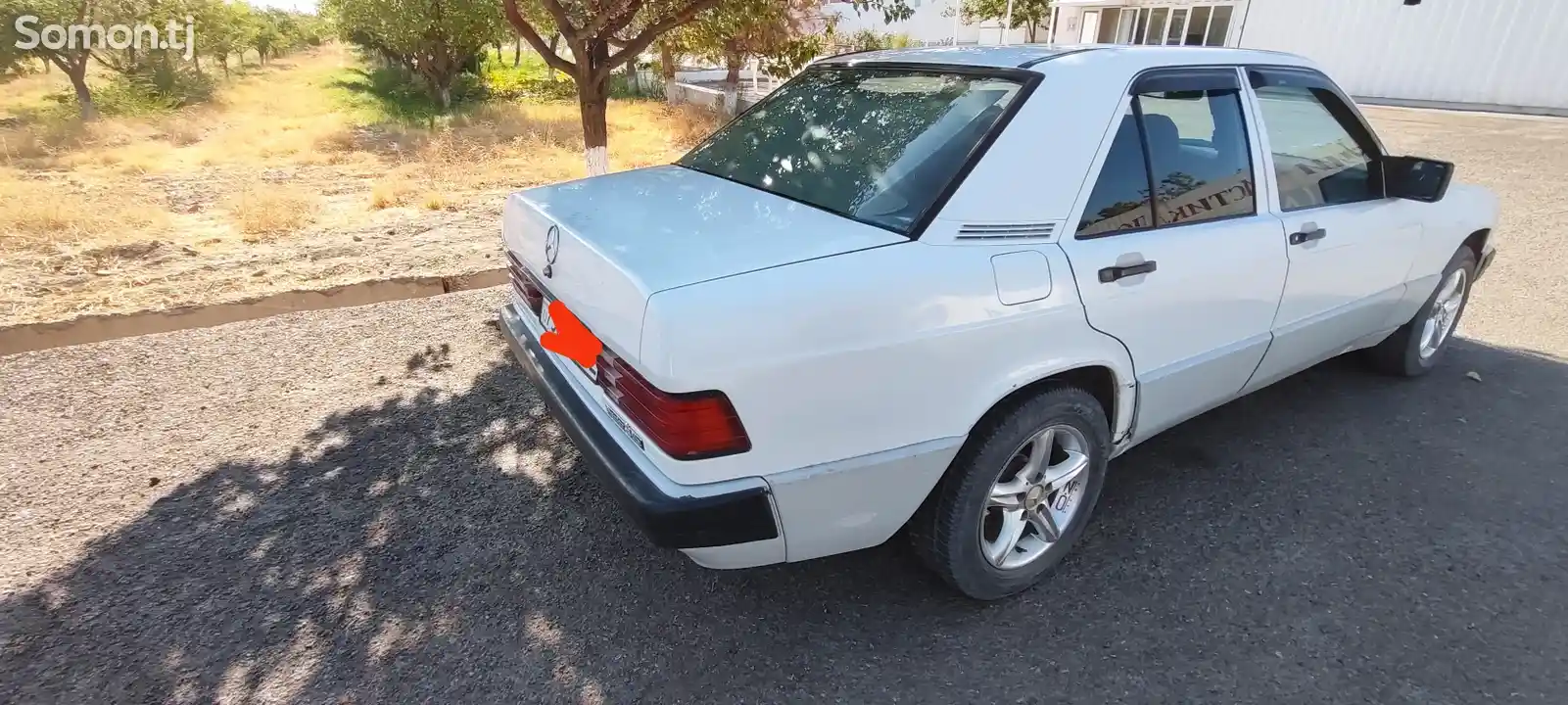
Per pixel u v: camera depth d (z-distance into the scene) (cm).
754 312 193
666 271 204
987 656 237
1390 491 318
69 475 326
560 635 244
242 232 723
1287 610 254
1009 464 251
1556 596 260
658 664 234
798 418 201
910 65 293
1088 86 248
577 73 564
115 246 656
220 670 230
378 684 226
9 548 279
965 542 239
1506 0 1753
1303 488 321
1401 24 1928
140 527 293
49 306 502
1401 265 357
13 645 236
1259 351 304
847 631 247
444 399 394
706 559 212
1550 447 350
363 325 489
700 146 330
